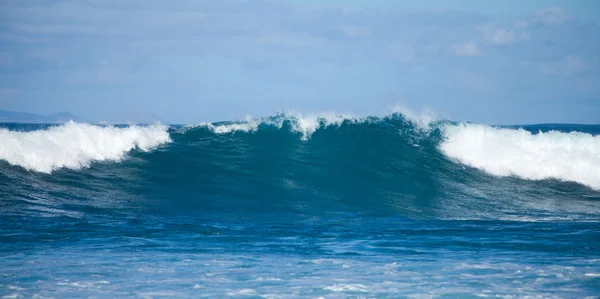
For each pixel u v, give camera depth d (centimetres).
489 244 4959
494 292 3403
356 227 5838
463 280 3681
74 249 4528
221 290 3422
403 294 3359
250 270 3931
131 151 8125
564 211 7281
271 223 6000
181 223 5797
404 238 5234
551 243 5009
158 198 6806
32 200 6250
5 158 6862
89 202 6406
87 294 3309
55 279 3619
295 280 3669
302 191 7469
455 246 4862
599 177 8769
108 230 5312
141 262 4131
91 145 7712
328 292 3397
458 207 7244
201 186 7331
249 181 7656
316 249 4703
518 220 6506
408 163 8712
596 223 6303
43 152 7144
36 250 4459
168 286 3497
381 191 7719
